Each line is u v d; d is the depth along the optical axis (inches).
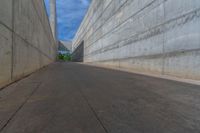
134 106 177.9
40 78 387.5
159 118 144.9
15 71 306.5
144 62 565.0
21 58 351.6
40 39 704.4
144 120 139.9
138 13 607.8
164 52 448.1
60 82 332.2
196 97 214.4
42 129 120.2
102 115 150.4
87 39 1857.8
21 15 347.9
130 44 685.3
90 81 350.6
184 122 136.7
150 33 522.3
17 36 316.2
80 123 132.0
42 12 780.0
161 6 461.7
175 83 313.9
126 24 729.0
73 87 281.0
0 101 190.1
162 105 182.1
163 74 453.7
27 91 243.3
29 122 132.0
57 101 193.5
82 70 654.5
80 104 182.9
